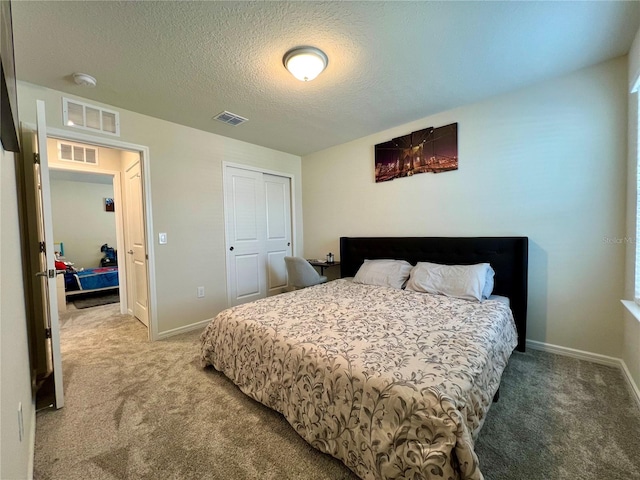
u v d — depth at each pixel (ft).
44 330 6.75
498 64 6.56
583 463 4.09
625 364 6.39
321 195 13.26
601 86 6.69
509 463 4.12
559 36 5.64
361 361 4.15
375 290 8.49
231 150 11.30
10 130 3.54
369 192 11.35
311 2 4.65
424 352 4.35
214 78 6.80
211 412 5.44
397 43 5.71
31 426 4.68
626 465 4.03
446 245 9.04
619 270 6.67
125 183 11.47
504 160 8.10
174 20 4.94
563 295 7.40
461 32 5.44
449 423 3.07
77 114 7.55
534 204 7.70
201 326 10.31
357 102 8.25
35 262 6.63
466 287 7.43
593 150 6.87
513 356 7.44
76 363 7.50
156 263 9.14
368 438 3.65
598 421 4.91
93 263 19.80
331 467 4.14
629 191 6.29
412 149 9.90
